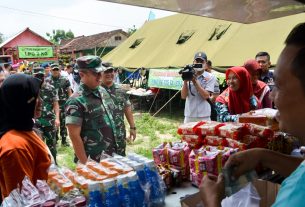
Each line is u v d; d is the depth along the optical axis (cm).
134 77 1345
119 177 142
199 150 185
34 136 199
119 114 318
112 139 285
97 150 274
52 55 3077
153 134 824
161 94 1195
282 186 75
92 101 277
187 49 1148
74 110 268
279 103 78
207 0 155
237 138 177
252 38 928
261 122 199
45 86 532
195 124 204
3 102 189
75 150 268
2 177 177
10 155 172
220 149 180
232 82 330
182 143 205
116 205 137
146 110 1217
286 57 75
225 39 1018
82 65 273
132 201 142
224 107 341
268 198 135
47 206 125
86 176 149
